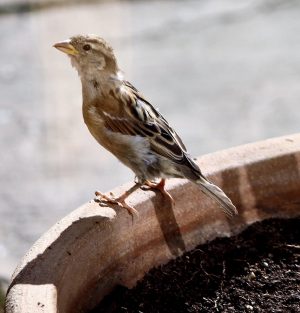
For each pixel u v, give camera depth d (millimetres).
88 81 5918
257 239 5562
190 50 14922
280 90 13312
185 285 5148
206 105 12961
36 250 4668
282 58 14430
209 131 12180
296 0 16953
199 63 14414
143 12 16453
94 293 4895
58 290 4418
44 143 12141
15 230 10188
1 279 8469
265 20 16047
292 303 4941
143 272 5219
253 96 13164
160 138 5727
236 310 4906
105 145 6074
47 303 4188
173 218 5434
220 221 5617
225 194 5539
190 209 5508
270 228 5648
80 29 15328
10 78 14047
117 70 5965
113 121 5906
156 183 5586
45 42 15078
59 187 11094
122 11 16234
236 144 11758
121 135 5895
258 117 12516
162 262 5324
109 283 5016
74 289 4672
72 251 4695
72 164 11516
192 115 12680
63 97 13344
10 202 10805
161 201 5406
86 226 4887
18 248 9773
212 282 5172
